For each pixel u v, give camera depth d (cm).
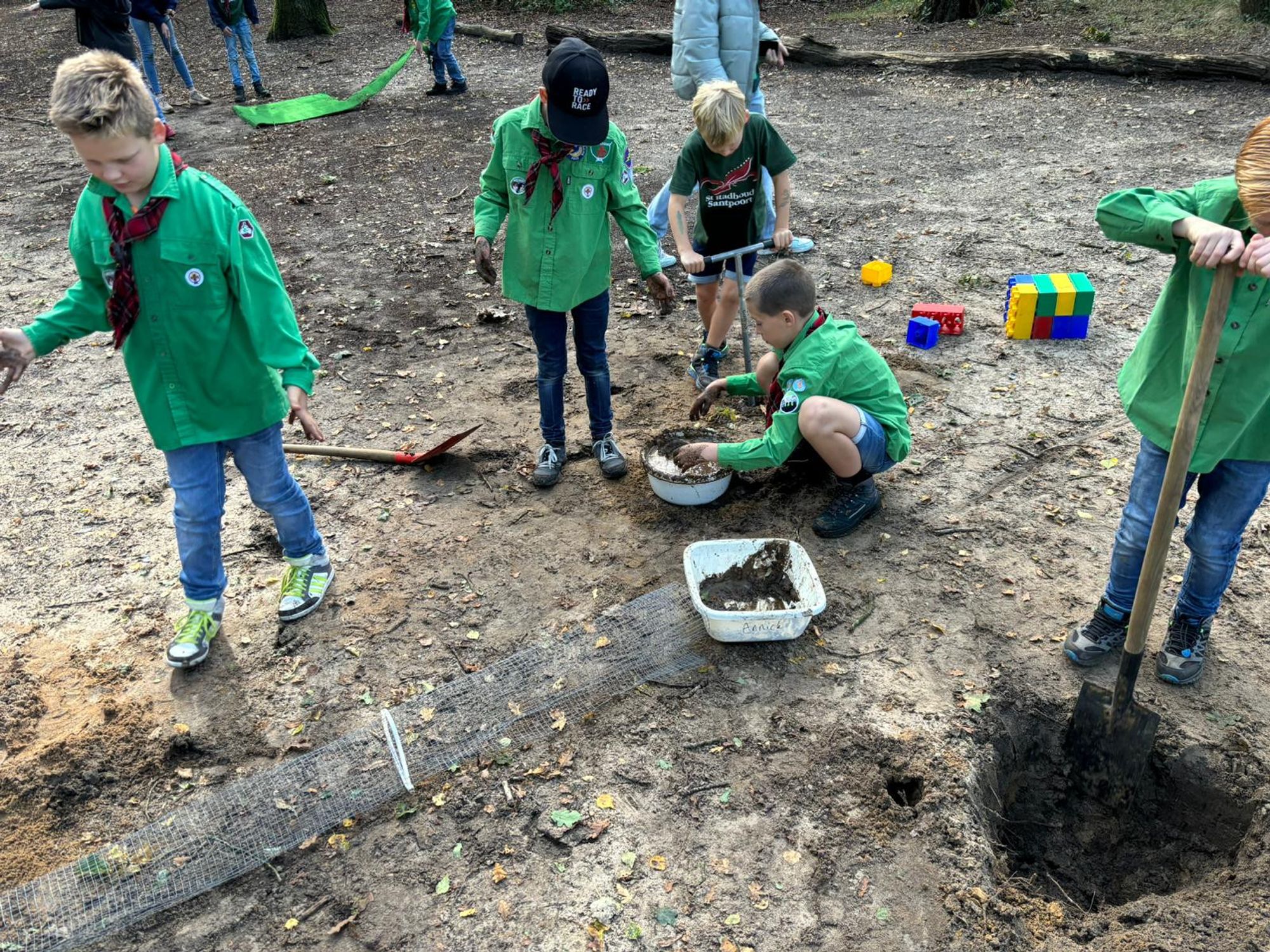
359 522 426
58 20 1675
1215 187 270
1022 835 316
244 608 378
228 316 309
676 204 469
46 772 309
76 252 296
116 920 269
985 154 853
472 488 448
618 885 272
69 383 553
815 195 784
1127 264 638
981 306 598
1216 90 972
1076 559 388
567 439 482
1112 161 809
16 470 471
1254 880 272
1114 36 1177
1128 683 296
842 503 407
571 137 369
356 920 267
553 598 379
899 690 330
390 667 348
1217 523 302
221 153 960
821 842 282
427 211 790
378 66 1295
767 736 316
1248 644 343
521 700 331
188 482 328
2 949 262
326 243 734
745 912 264
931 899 266
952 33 1279
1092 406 491
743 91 586
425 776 306
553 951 256
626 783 302
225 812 296
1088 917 274
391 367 557
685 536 411
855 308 602
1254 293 266
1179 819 306
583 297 409
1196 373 254
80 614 378
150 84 1077
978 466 448
